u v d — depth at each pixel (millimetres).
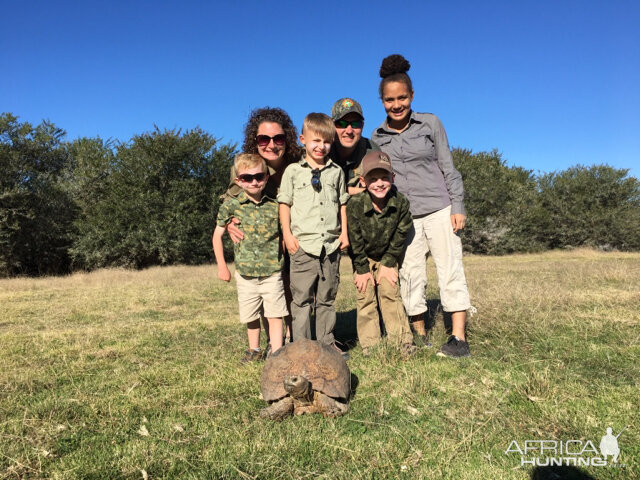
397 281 4113
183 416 2881
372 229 3984
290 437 2498
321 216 3807
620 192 29984
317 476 2137
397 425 2646
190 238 22656
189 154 23172
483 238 28250
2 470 2234
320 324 3953
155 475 2186
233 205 4031
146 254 22328
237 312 7074
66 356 4434
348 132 4094
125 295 9391
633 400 2865
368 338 4129
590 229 29953
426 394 3045
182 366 3961
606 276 9008
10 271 20547
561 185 31656
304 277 3834
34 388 3484
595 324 4824
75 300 8789
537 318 5023
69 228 21891
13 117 20734
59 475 2178
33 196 20641
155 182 23234
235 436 2545
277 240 4027
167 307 7812
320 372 2818
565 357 3814
